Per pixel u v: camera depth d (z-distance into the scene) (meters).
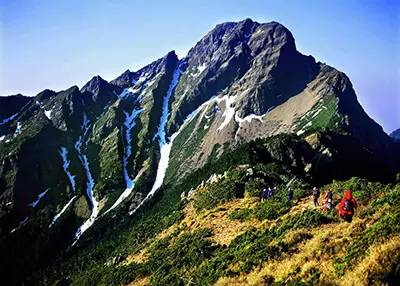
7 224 188.62
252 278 25.33
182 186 146.88
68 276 100.06
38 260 162.00
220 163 131.75
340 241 23.98
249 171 72.06
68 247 166.50
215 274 30.08
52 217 192.62
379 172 149.12
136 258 58.34
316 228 30.64
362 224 25.34
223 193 63.94
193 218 61.12
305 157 127.94
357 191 38.28
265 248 29.06
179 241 49.97
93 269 79.00
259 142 137.25
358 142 161.62
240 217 47.97
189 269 38.16
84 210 194.00
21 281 144.88
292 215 39.47
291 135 143.62
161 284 37.53
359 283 18.36
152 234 73.50
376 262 18.84
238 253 32.34
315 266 22.34
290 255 27.02
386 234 21.16
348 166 138.00
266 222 40.38
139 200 192.38
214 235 45.44
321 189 47.41
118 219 175.38
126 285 46.88
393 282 18.08
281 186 61.44
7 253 165.62
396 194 27.33
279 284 22.23
